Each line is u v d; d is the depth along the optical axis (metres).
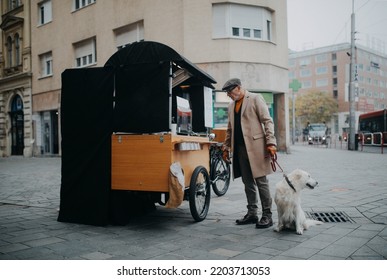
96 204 4.72
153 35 17.34
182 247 3.73
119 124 4.67
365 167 11.55
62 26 21.62
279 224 4.23
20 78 24.14
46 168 13.66
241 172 4.77
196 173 4.74
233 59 16.44
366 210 5.20
